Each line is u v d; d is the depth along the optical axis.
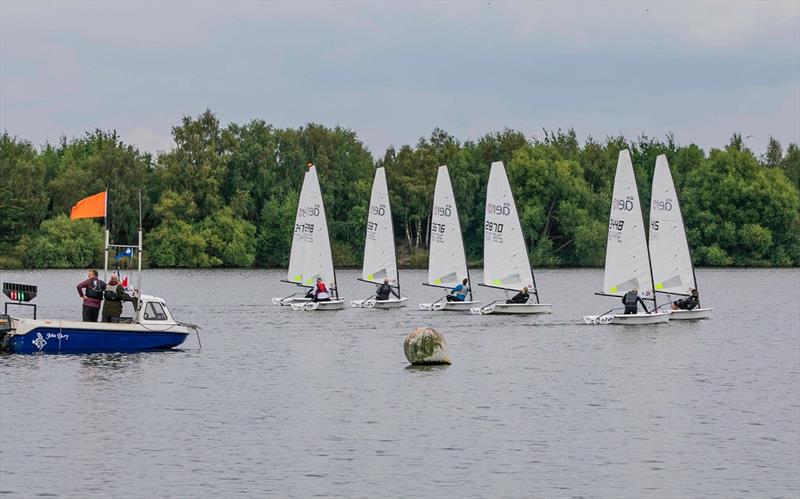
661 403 111.06
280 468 83.62
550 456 88.31
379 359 141.62
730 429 98.69
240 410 104.06
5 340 132.25
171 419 99.31
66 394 109.38
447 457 87.38
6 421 96.94
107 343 136.12
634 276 191.75
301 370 130.88
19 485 78.31
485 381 123.75
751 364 141.12
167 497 76.19
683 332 178.38
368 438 93.25
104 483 79.06
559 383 123.12
